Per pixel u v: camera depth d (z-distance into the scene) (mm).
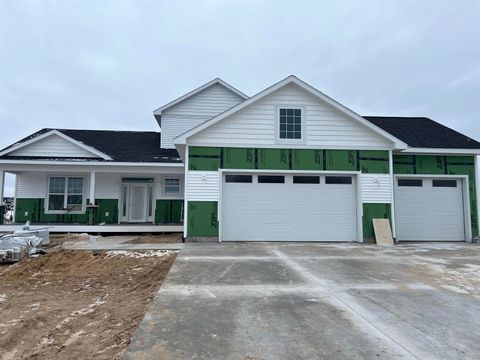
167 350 3211
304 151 11633
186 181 11219
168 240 12586
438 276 6355
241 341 3432
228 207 11375
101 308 5477
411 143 12828
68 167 14773
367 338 3527
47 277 7914
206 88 17500
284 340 3465
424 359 3080
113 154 15805
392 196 11695
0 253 8938
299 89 11805
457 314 4293
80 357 3660
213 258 7926
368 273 6531
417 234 12469
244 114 11555
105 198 16469
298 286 5527
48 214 16266
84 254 9344
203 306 4492
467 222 12523
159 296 4934
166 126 17312
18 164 14469
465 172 12758
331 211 11625
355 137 11797
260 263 7363
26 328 4645
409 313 4305
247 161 11438
